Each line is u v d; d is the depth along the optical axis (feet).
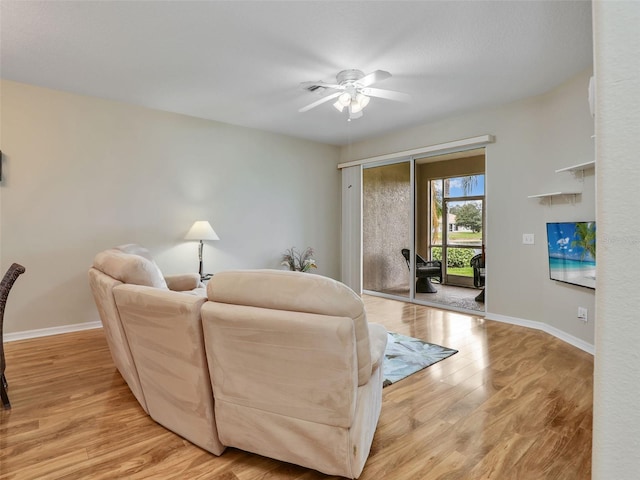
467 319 13.65
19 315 11.18
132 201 13.12
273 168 17.08
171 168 14.01
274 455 4.99
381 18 7.68
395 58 9.47
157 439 5.90
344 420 4.50
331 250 19.66
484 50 9.08
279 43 8.71
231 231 15.74
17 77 10.68
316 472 5.14
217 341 4.92
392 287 17.63
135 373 6.59
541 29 8.12
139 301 5.72
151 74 10.48
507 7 7.30
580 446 5.66
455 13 7.51
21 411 6.83
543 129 12.07
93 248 12.37
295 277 4.58
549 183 11.82
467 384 7.96
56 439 5.90
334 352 4.30
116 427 6.27
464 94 12.09
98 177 12.42
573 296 10.69
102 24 7.87
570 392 7.52
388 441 5.82
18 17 7.58
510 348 10.32
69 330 11.96
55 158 11.64
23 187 11.14
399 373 8.57
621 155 1.36
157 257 13.74
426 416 6.60
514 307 13.01
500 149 13.25
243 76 10.60
